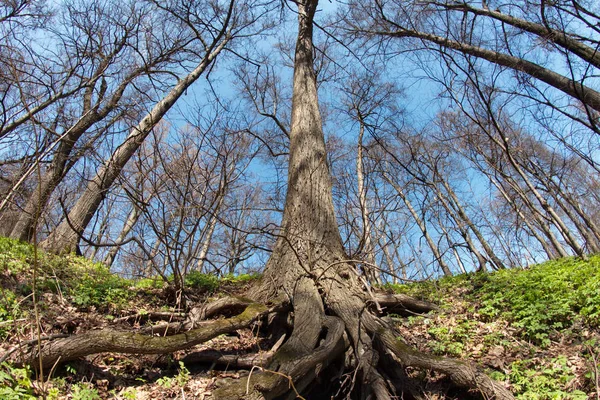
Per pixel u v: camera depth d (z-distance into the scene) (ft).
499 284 23.73
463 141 42.27
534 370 15.20
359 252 21.57
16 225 26.78
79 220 27.02
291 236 20.43
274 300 18.01
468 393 14.49
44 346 13.10
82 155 21.01
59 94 23.47
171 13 33.88
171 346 14.35
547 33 25.27
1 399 10.66
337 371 15.55
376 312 19.79
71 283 20.68
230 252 42.55
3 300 15.67
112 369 14.88
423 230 34.53
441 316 20.38
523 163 42.63
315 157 24.11
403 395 14.69
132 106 24.09
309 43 31.65
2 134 21.44
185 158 21.17
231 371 15.93
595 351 15.26
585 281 21.21
